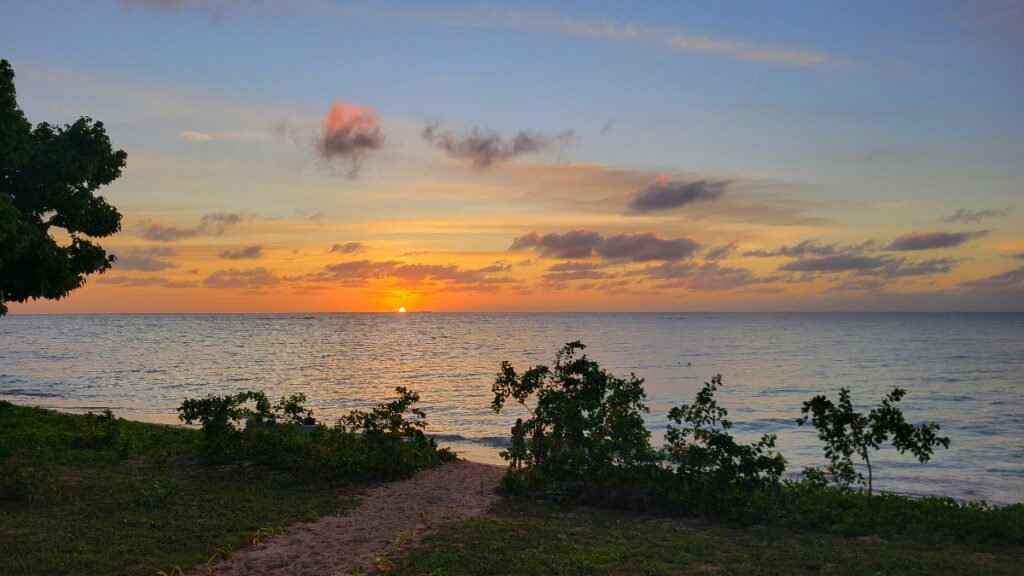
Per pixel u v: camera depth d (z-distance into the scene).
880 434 13.47
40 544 9.66
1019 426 36.12
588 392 15.12
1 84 17.42
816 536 11.27
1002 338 142.38
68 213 21.97
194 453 16.83
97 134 22.94
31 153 20.78
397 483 14.86
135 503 12.05
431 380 56.31
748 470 12.46
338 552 9.97
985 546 10.67
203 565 9.25
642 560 9.41
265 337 139.25
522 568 8.98
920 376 63.28
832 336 152.12
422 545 10.23
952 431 34.59
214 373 60.66
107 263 23.77
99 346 103.88
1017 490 22.20
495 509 12.73
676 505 12.70
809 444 30.44
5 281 20.56
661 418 37.47
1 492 11.88
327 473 15.15
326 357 82.81
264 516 11.73
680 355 90.00
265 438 15.85
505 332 173.00
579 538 10.62
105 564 9.05
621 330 189.12
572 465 13.81
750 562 9.45
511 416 37.22
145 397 43.16
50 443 17.20
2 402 24.47
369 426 15.85
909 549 10.45
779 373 65.81
